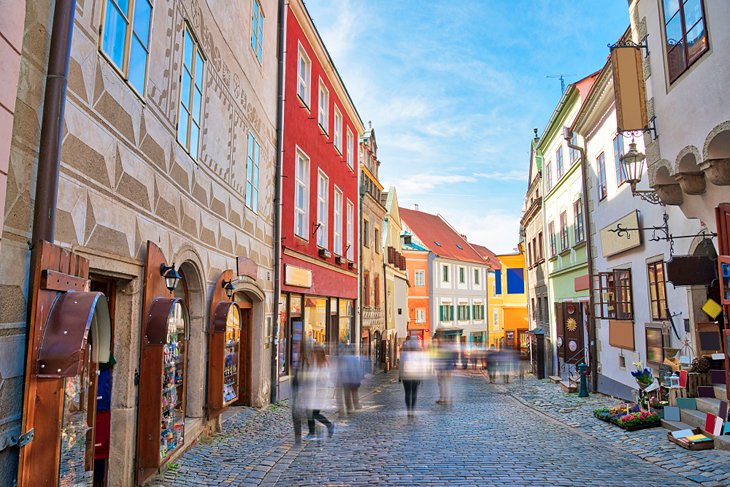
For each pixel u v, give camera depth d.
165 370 6.69
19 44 3.86
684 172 8.61
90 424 5.34
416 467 7.25
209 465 7.50
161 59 7.08
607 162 15.60
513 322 51.53
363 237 26.06
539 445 8.94
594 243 17.23
